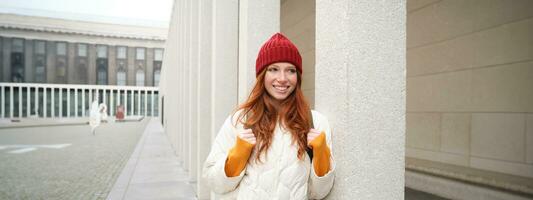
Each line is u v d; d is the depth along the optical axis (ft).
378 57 6.58
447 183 17.20
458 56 18.85
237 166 5.47
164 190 20.51
